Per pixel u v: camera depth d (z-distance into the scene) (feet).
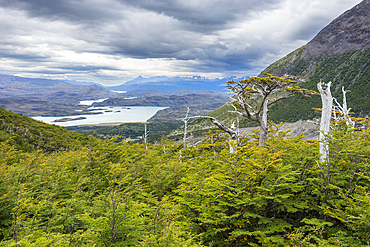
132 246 25.95
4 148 63.52
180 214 39.04
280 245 31.40
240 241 37.01
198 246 27.94
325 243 27.40
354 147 37.68
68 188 38.52
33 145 212.23
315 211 39.93
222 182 38.32
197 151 83.92
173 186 52.49
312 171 38.70
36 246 19.79
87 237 24.66
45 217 30.45
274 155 35.96
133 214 28.37
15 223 23.56
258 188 35.19
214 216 35.14
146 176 54.65
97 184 44.47
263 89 71.15
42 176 40.57
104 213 27.55
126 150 60.03
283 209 35.32
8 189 33.47
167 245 24.35
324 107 47.93
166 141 99.45
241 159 39.86
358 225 28.50
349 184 39.32
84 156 50.88
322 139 41.29
